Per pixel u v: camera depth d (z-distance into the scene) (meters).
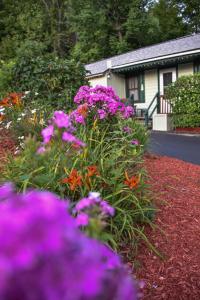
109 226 2.98
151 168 5.16
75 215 2.33
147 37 27.20
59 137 1.98
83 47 28.81
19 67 7.85
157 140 11.03
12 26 33.09
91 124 4.61
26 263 0.67
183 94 13.92
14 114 5.45
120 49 26.61
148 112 16.25
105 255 0.96
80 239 0.81
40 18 33.75
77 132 4.03
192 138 11.44
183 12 31.28
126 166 3.83
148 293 2.54
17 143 4.84
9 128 5.23
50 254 0.70
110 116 4.75
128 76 19.08
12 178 2.96
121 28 27.36
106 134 4.57
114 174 3.28
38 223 0.72
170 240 3.19
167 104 16.11
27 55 8.06
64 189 2.84
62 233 0.75
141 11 27.27
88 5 27.75
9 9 34.53
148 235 3.21
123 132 4.64
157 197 3.95
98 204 1.49
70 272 0.71
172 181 4.65
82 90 5.18
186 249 3.09
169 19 30.12
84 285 0.70
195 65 15.70
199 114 13.58
